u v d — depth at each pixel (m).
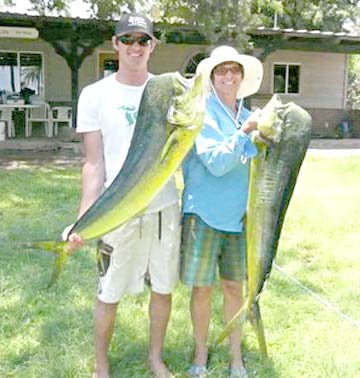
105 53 17.28
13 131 15.52
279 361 3.25
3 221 6.16
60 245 2.57
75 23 13.44
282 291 4.32
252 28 13.60
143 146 2.44
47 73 16.78
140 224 2.71
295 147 2.48
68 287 4.25
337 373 3.13
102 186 2.71
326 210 7.01
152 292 2.96
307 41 15.70
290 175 2.52
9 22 13.52
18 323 3.66
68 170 10.18
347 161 11.29
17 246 3.67
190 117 2.31
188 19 12.84
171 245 2.81
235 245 2.91
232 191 2.79
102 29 13.90
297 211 6.90
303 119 2.48
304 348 3.41
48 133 15.57
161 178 2.43
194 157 2.81
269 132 2.43
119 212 2.49
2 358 3.24
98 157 2.72
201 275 2.85
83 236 2.53
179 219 2.83
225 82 2.75
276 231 2.60
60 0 13.75
